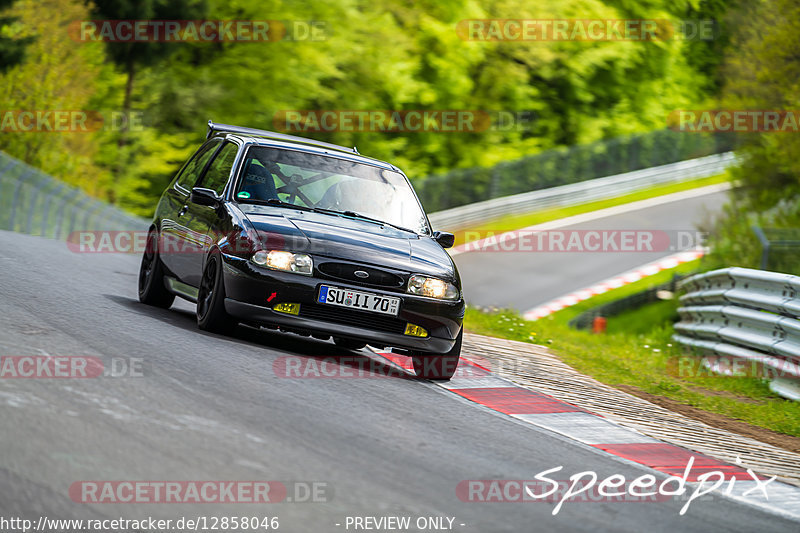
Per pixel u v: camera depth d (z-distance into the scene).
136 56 134.50
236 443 17.02
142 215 153.62
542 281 120.94
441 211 159.62
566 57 187.50
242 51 144.50
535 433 23.30
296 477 15.74
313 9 146.12
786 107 88.25
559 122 196.00
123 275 46.75
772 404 35.84
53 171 125.00
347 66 153.38
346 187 31.39
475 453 19.81
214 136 35.53
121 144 141.25
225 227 28.62
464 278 120.81
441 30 165.25
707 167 192.75
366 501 15.16
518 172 170.00
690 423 29.34
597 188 171.50
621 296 115.81
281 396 21.52
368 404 22.62
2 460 14.01
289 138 34.06
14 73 122.44
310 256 27.19
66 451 14.93
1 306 26.17
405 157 172.00
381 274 27.52
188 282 31.42
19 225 77.62
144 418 17.52
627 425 26.80
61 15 127.56
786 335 39.22
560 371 35.72
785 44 90.69
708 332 46.97
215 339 27.67
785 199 103.94
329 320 27.20
